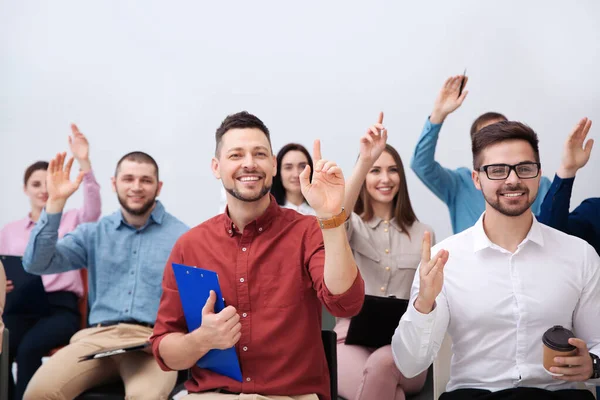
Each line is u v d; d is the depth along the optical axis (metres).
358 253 3.14
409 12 4.31
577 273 2.13
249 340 2.08
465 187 3.69
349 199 2.42
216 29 4.61
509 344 2.13
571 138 2.60
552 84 4.06
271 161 2.18
